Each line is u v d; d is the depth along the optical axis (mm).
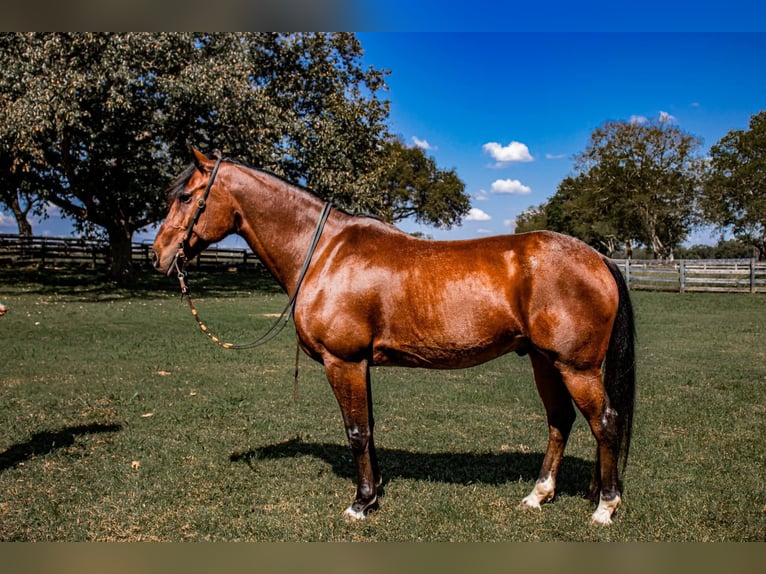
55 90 15828
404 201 52781
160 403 6707
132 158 20500
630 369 3633
